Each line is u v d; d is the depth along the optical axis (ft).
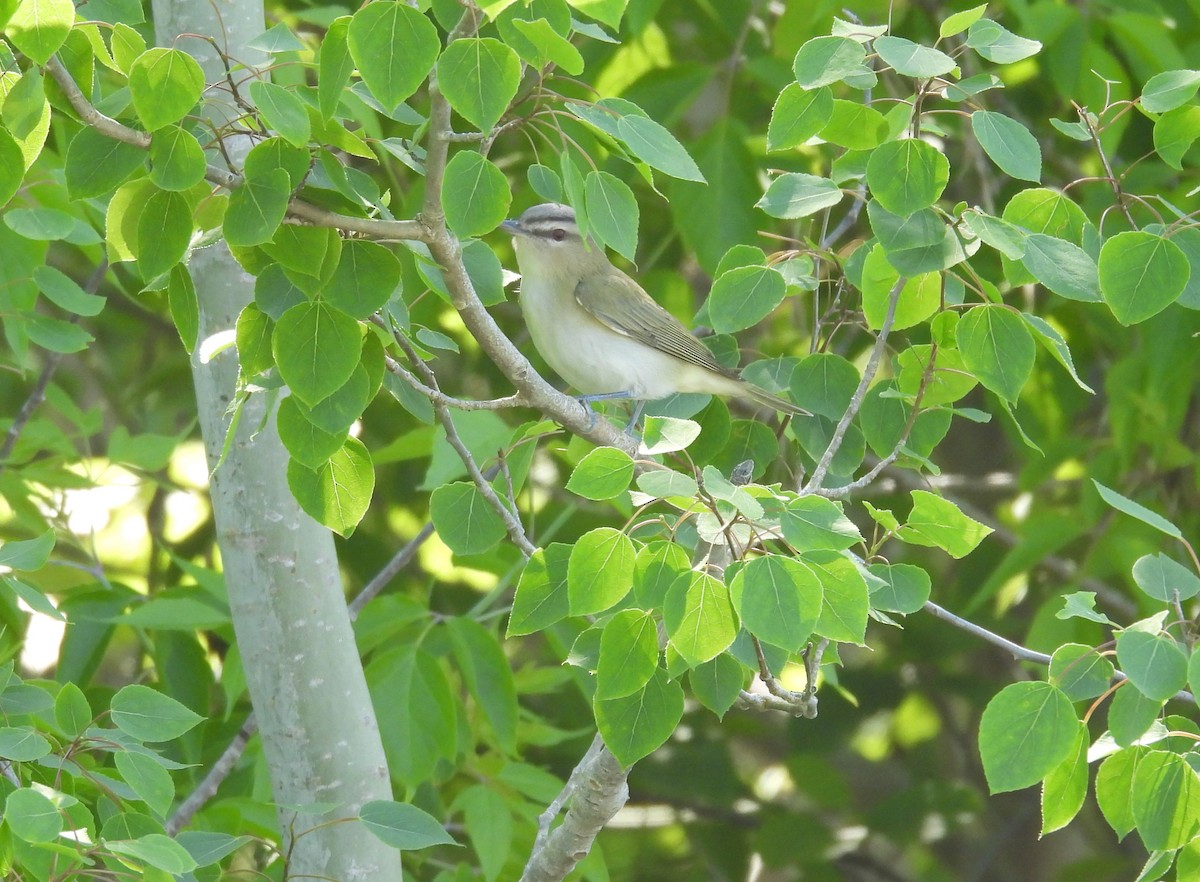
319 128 22.38
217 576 40.55
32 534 43.34
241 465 32.37
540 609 24.35
